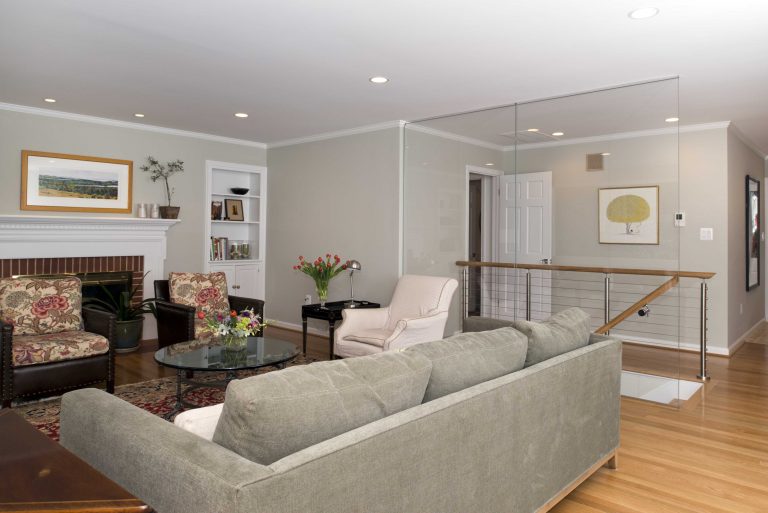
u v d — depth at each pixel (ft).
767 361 16.31
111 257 17.49
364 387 4.85
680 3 8.38
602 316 13.39
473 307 15.76
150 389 12.86
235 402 4.17
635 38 9.87
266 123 17.72
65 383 11.64
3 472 3.32
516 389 6.22
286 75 12.36
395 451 4.66
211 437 4.79
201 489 3.76
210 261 20.11
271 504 3.73
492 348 6.58
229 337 11.78
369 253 18.21
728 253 16.76
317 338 19.40
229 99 14.58
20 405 11.57
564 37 9.87
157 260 18.45
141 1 8.54
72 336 12.29
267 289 21.90
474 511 5.65
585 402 7.77
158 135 18.52
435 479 5.11
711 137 16.84
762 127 17.42
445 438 5.19
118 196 17.58
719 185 16.74
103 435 4.73
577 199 13.73
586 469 7.89
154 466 4.15
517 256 14.84
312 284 20.11
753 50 10.47
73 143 16.58
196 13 8.96
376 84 13.04
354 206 18.61
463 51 10.65
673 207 12.25
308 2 8.51
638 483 8.33
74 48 10.64
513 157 14.87
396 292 15.16
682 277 14.71
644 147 12.64
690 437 10.32
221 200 21.15
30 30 9.73
